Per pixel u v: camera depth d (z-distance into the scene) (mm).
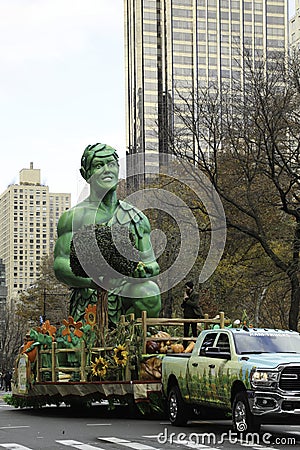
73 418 21312
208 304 42719
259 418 15383
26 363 23812
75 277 23891
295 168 37688
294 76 37312
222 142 42188
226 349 17125
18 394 24703
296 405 15234
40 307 73750
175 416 18609
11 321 93938
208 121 40250
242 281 42094
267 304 49562
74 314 24703
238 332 17297
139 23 97688
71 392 21859
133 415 21484
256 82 39094
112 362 21391
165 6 94812
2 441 15992
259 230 36844
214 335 17875
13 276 184750
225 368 16547
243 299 44469
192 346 21438
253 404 15406
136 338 21094
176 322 21734
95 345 22188
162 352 20984
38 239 187750
